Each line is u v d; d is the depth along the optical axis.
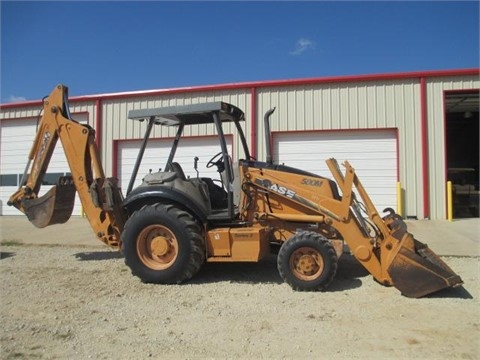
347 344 3.95
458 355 3.71
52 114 7.07
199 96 14.38
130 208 6.42
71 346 3.98
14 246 9.13
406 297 5.25
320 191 6.00
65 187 7.38
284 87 13.82
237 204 6.36
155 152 14.85
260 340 4.05
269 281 6.05
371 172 13.45
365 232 5.77
